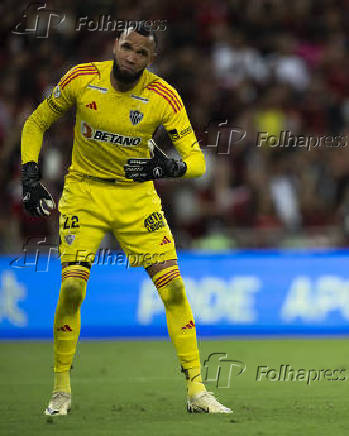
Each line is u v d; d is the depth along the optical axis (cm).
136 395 2317
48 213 1958
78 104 1923
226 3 5588
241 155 4628
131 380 2630
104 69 1916
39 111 1978
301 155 4778
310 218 4472
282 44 5425
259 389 2411
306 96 5212
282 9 5691
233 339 3753
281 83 5234
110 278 3866
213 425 1783
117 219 1972
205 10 5453
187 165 1944
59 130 4172
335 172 4697
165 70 5056
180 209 4244
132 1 5250
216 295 3909
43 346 3553
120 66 1855
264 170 4572
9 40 4947
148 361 3089
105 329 3850
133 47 1838
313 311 3941
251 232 4100
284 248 4094
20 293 3816
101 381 2611
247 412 1989
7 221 3944
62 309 1942
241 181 4534
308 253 3978
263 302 3931
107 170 1958
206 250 4016
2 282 3809
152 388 2458
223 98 5003
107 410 2038
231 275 3925
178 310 1978
